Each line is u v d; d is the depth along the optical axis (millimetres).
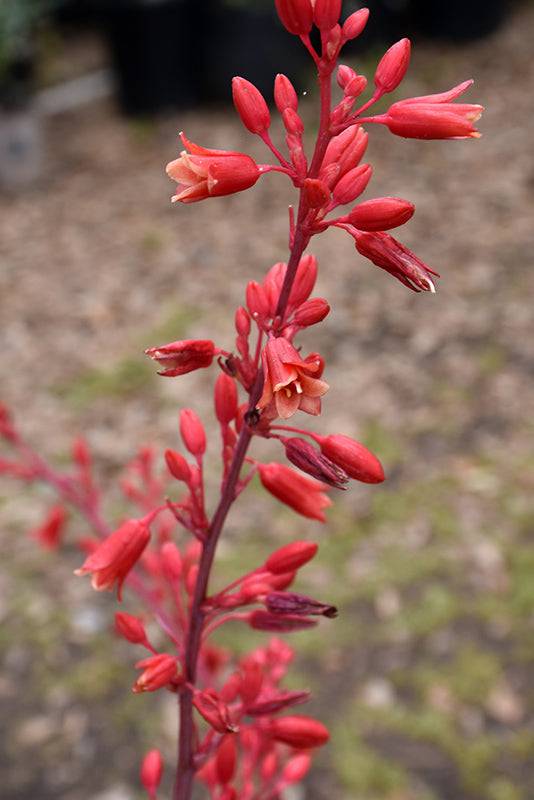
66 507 6148
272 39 11094
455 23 13078
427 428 6688
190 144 1321
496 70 12461
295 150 1328
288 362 1325
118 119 11828
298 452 1454
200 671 2520
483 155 10500
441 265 8641
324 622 5219
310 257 1430
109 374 7391
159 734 4699
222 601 1609
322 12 1261
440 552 5633
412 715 4684
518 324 7754
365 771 4398
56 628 5305
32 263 9031
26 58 11188
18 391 7266
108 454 6570
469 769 4418
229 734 1585
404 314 7992
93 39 14023
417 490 6125
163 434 6762
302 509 1604
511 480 6145
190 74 11617
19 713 4840
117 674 5008
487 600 5309
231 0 11055
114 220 9680
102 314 8148
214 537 1587
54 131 11633
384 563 5582
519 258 8672
